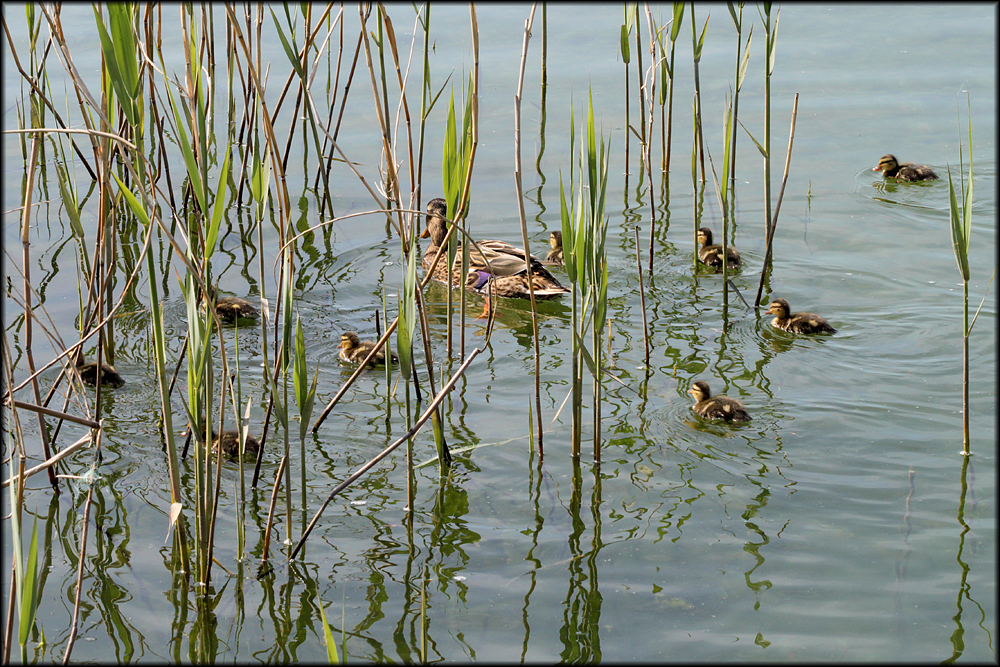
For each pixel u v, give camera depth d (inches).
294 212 704.4
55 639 319.0
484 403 469.7
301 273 618.2
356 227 689.6
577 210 400.8
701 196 722.2
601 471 410.9
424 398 476.1
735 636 314.2
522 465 418.6
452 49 957.8
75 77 305.7
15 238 639.1
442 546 366.0
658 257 633.0
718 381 482.9
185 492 400.2
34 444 428.1
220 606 334.0
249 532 374.9
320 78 887.7
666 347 521.0
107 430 442.0
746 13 1068.5
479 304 600.7
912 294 570.9
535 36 997.2
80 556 327.9
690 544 362.0
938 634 312.3
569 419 453.1
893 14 1077.8
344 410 463.2
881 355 505.7
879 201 703.1
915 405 455.5
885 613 323.0
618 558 355.6
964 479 397.7
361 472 355.6
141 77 404.8
